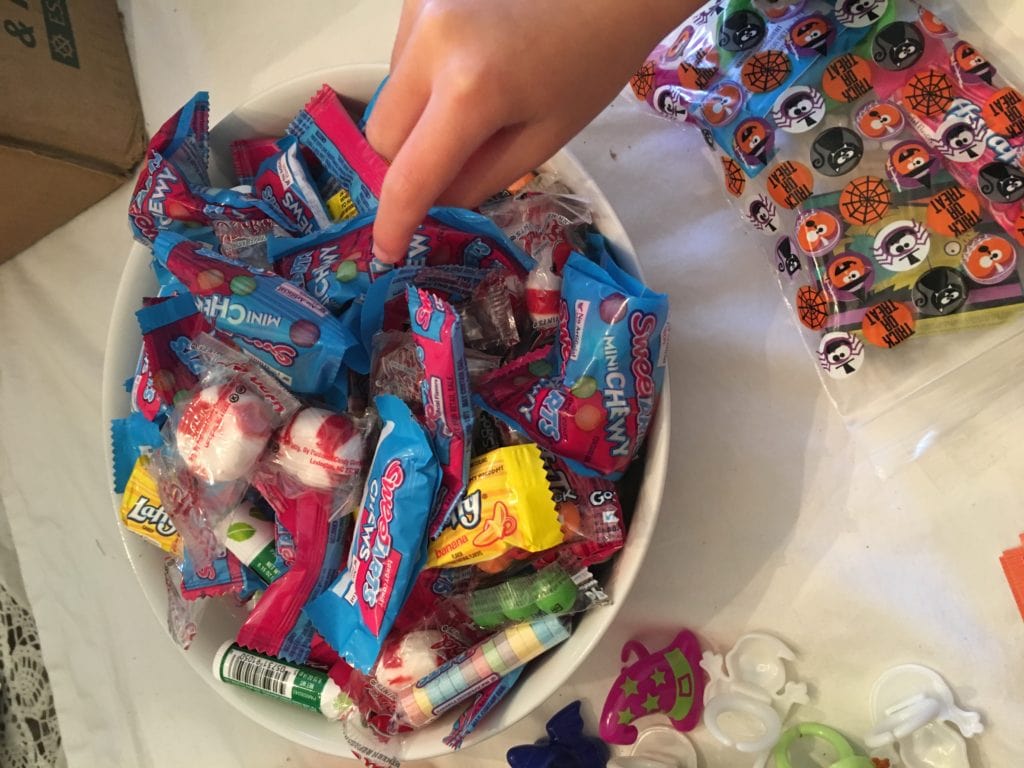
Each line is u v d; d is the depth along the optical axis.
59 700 0.39
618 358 0.26
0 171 0.34
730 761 0.30
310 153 0.31
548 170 0.29
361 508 0.27
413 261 0.27
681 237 0.32
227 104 0.37
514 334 0.28
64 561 0.40
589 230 0.29
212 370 0.28
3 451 0.41
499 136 0.23
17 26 0.33
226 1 0.37
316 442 0.27
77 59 0.35
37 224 0.39
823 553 0.30
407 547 0.26
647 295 0.26
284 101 0.31
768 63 0.29
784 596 0.30
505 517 0.25
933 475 0.29
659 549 0.31
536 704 0.27
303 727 0.29
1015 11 0.28
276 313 0.27
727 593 0.31
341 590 0.28
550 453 0.26
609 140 0.33
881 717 0.29
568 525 0.26
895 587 0.29
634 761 0.31
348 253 0.28
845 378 0.30
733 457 0.31
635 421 0.26
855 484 0.30
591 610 0.27
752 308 0.31
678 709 0.30
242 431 0.27
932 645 0.29
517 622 0.27
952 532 0.29
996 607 0.28
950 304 0.28
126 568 0.39
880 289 0.29
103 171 0.37
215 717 0.37
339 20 0.35
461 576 0.28
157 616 0.30
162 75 0.38
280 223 0.30
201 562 0.29
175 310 0.29
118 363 0.31
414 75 0.22
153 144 0.30
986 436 0.29
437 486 0.26
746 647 0.30
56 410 0.40
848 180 0.29
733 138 0.30
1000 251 0.27
